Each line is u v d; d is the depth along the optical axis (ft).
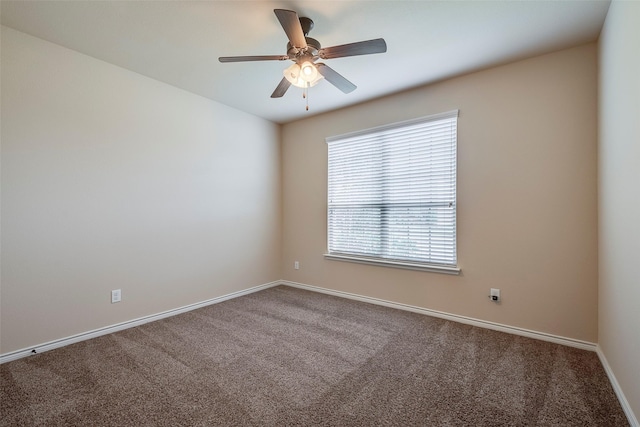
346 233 12.57
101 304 8.70
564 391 6.00
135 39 7.61
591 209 7.67
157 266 10.02
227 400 5.74
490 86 9.08
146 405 5.57
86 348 7.86
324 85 10.30
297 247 14.24
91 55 8.37
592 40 7.55
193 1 6.20
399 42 7.69
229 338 8.55
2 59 7.02
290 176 14.51
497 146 8.97
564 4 6.24
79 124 8.23
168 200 10.31
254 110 12.84
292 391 6.04
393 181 11.18
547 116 8.23
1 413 5.33
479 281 9.35
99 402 5.65
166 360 7.27
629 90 5.12
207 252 11.54
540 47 7.90
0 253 7.02
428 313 10.37
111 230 8.90
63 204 7.97
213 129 11.73
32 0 6.14
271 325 9.52
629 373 5.19
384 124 11.29
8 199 7.13
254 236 13.46
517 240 8.69
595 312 7.65
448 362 7.18
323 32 7.30
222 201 12.10
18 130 7.25
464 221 9.60
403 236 10.96
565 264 8.02
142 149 9.60
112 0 6.15
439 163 10.10
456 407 5.55
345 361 7.25
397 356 7.49
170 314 10.34
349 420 5.21
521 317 8.66
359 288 12.15
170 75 9.59
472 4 6.28
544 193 8.28
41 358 7.29
